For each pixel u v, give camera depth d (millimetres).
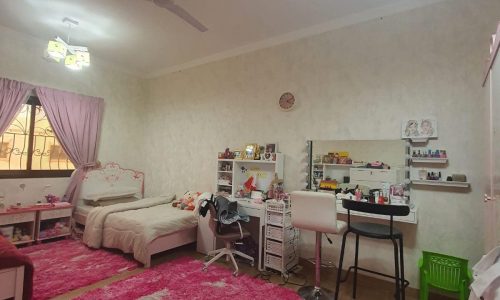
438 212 2582
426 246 2625
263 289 2545
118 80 4871
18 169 3764
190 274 2816
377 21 2955
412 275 2686
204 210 3045
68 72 4203
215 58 4285
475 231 2418
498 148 1405
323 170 3201
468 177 2463
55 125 3996
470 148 2463
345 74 3133
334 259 3127
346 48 3137
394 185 2770
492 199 1604
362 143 2994
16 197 3705
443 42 2613
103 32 3559
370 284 2723
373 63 2967
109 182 4633
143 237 2955
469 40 2502
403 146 2748
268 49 3742
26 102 3809
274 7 2926
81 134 4285
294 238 3117
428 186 2635
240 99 4000
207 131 4367
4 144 3656
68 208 3852
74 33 3609
